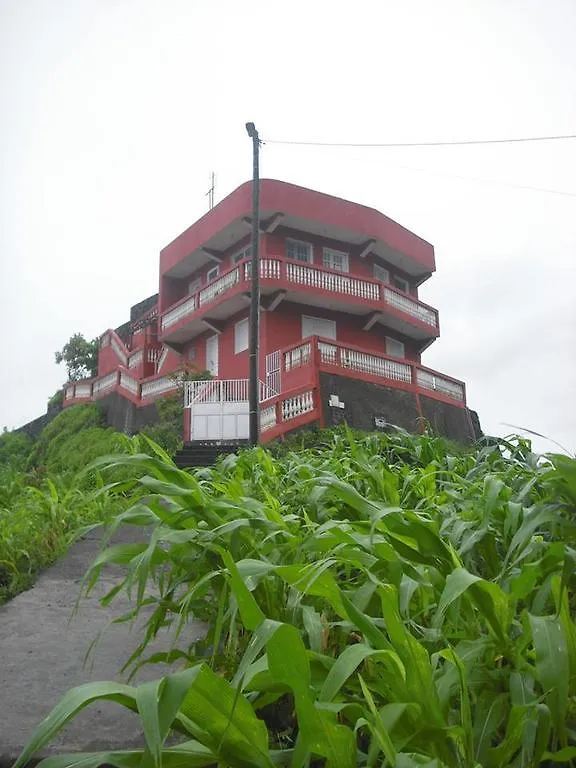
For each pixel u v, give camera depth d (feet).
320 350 55.88
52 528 20.80
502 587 8.00
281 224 70.54
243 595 4.91
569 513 8.05
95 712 8.86
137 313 106.42
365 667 6.87
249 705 4.64
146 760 4.52
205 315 71.56
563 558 6.21
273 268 64.75
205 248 75.00
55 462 74.23
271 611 8.38
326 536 8.01
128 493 24.21
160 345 87.45
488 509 8.74
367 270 77.56
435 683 5.44
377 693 6.21
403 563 7.09
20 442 102.89
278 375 61.52
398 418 61.52
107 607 14.33
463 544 8.54
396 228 78.28
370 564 7.22
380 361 62.85
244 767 4.75
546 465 11.80
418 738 4.83
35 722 8.62
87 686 4.29
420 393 66.23
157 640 11.90
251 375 43.14
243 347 69.87
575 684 5.54
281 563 8.95
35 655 11.21
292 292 65.67
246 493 13.14
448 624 7.27
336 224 71.31
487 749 5.27
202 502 8.80
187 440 59.62
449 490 11.72
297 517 10.07
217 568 8.72
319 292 66.90
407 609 7.01
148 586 15.85
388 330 78.18
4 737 8.18
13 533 19.57
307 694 4.55
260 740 4.70
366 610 7.61
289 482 15.23
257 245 45.09
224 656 9.07
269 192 67.51
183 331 76.95
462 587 5.27
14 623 13.14
